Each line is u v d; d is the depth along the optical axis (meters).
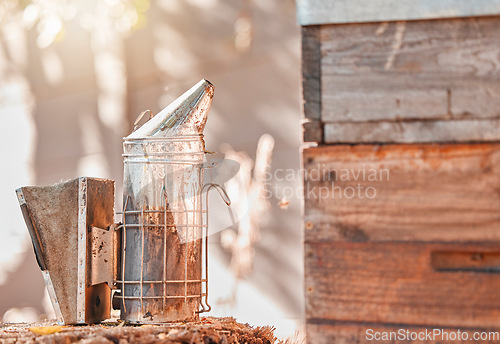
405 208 1.98
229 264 6.42
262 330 2.75
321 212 2.02
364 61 2.01
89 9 6.99
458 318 1.93
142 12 6.80
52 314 7.11
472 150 1.95
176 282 2.58
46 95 7.53
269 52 6.75
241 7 6.81
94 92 7.35
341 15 2.00
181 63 7.06
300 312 6.41
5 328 2.67
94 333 2.30
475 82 1.96
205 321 2.74
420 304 1.96
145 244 2.57
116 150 7.25
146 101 7.21
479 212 1.94
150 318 2.56
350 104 2.02
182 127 2.62
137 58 7.21
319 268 2.02
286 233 6.40
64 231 2.64
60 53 7.43
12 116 7.68
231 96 6.88
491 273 1.92
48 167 7.54
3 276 7.64
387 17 1.98
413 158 1.98
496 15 1.94
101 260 2.67
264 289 6.43
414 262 1.96
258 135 6.76
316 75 2.04
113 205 2.81
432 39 1.98
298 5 2.02
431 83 1.98
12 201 7.70
